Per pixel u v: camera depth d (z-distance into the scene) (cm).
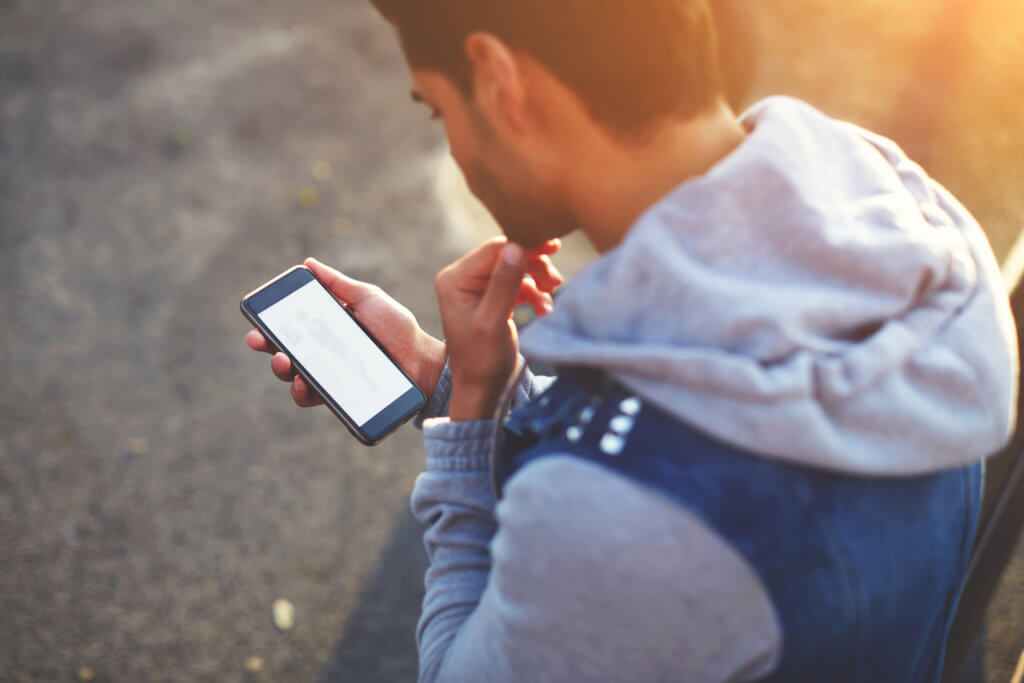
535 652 64
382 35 452
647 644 60
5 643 254
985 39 386
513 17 64
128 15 483
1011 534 138
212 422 302
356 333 124
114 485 288
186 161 399
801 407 56
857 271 62
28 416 309
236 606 257
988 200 329
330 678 240
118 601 261
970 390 65
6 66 458
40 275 356
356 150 394
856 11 409
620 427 62
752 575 58
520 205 76
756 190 63
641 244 61
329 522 274
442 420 91
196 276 350
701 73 68
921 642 76
